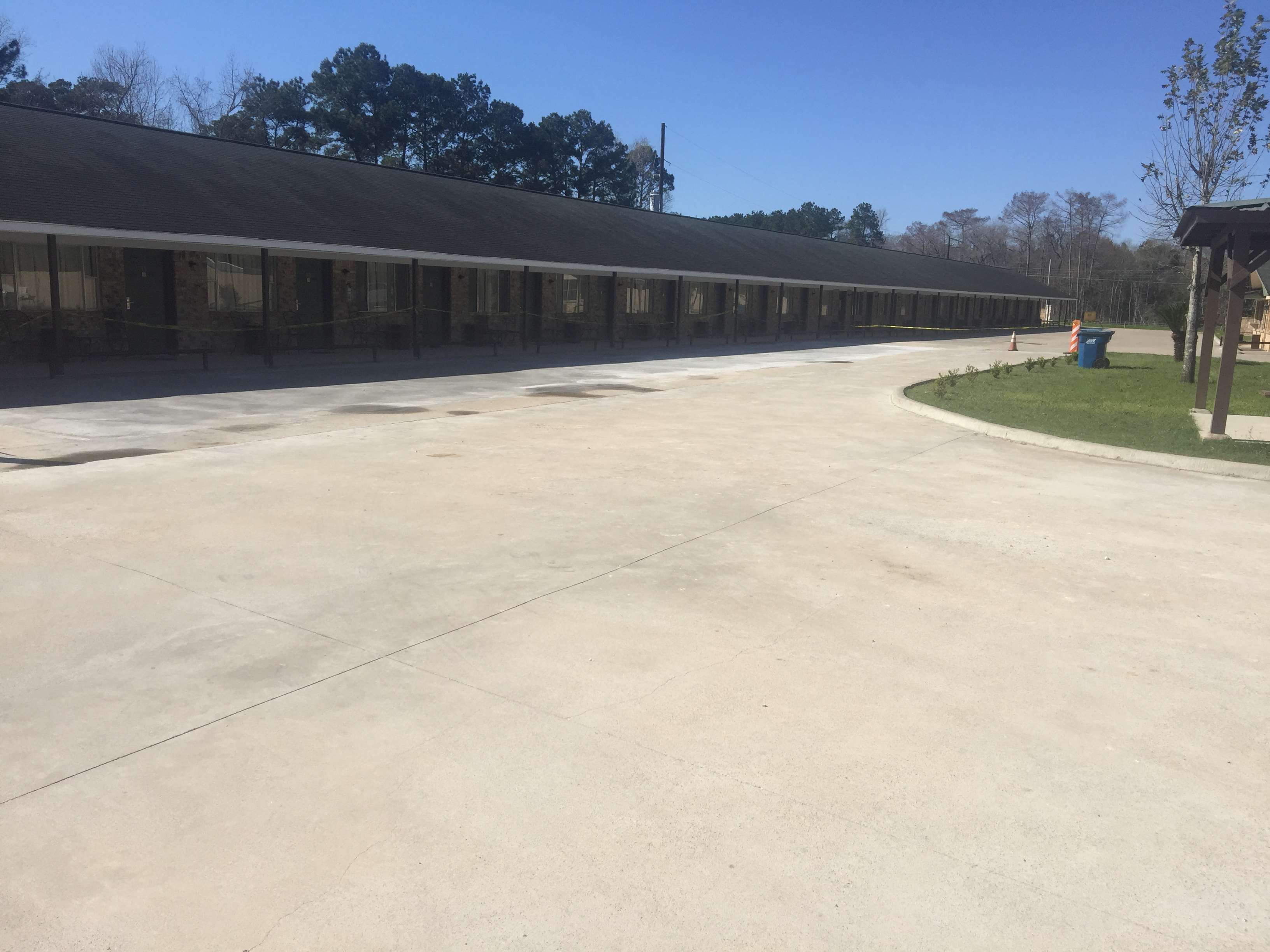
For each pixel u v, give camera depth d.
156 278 20.66
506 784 3.63
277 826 3.34
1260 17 20.38
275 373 18.64
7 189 16.12
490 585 5.99
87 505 7.77
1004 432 12.73
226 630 5.14
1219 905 3.01
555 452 10.72
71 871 3.06
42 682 4.45
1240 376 23.12
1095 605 5.92
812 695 4.50
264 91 55.97
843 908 2.96
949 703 4.45
